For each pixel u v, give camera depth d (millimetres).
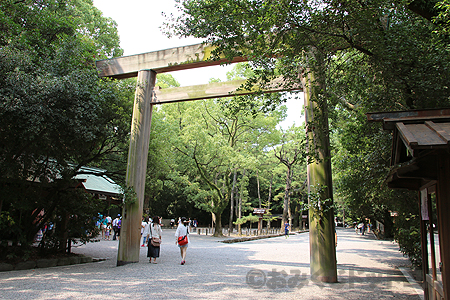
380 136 7258
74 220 10641
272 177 39094
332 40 6129
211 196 25609
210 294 5625
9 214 8641
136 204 9539
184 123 25859
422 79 5438
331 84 6574
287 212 35500
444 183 3400
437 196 3533
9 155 7953
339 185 11219
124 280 6789
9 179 8430
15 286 5902
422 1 5852
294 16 5508
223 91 9578
